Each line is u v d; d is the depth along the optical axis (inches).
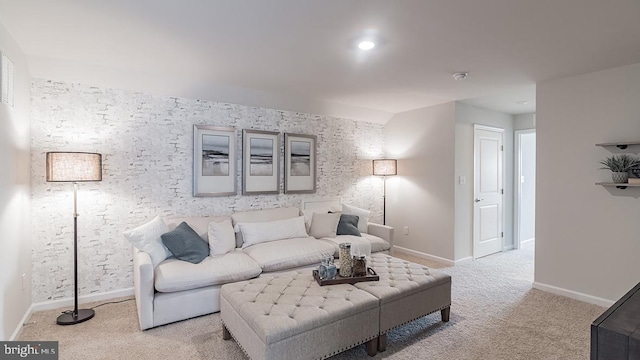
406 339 97.6
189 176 146.2
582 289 127.4
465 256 181.5
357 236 165.6
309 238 152.3
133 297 130.2
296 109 176.6
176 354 89.5
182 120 144.1
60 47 101.0
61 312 115.6
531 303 124.6
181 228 125.3
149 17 81.5
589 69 120.6
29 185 112.6
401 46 99.6
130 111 132.3
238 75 129.6
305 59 111.5
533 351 90.8
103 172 127.3
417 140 194.1
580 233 127.9
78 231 123.4
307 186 182.7
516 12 77.8
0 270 85.7
